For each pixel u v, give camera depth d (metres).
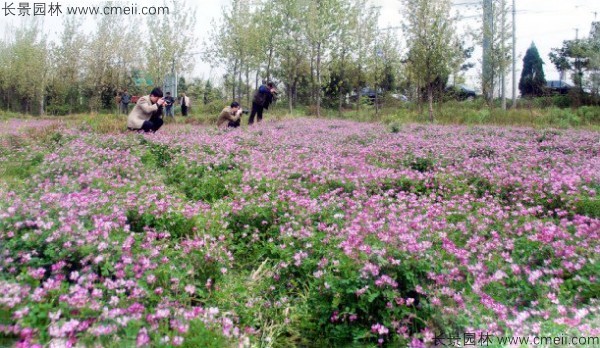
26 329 3.11
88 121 17.42
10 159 9.90
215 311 3.59
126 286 3.86
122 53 35.62
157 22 29.27
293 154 10.11
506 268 4.48
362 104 35.62
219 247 4.84
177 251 4.71
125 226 4.94
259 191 7.00
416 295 4.02
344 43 28.94
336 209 6.05
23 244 4.32
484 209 6.23
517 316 3.71
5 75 42.03
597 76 30.33
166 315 3.44
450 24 23.50
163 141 11.16
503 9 27.11
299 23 28.70
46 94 41.00
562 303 3.96
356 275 4.00
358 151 10.77
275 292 4.54
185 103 27.64
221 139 12.00
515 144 11.98
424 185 7.73
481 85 28.86
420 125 19.55
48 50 39.66
